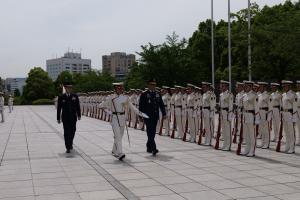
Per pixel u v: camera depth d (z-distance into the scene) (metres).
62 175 9.29
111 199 7.19
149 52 43.44
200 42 51.12
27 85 88.25
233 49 32.44
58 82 86.31
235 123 14.64
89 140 16.02
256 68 27.70
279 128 13.28
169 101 18.16
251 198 7.05
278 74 28.23
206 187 7.89
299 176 8.71
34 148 13.86
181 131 16.69
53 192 7.77
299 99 13.92
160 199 7.11
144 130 19.89
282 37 24.66
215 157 11.41
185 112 16.27
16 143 15.31
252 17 31.81
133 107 11.73
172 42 44.91
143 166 10.19
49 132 19.70
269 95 13.33
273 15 30.42
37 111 45.97
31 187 8.20
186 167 9.94
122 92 11.52
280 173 9.04
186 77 43.12
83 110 37.97
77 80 76.44
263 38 26.58
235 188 7.77
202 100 14.34
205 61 51.06
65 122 12.82
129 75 53.19
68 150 12.77
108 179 8.78
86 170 9.83
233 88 32.47
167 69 42.72
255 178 8.58
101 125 23.84
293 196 7.14
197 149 13.12
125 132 19.00
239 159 11.02
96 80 64.31
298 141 14.27
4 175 9.37
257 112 11.62
